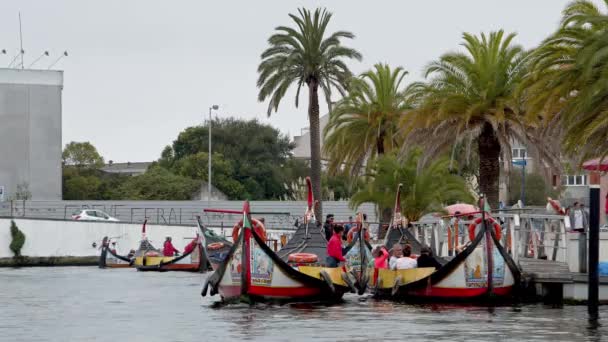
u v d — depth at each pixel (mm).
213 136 143875
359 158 68375
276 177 139250
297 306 36375
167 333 28953
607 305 34781
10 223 82125
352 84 67438
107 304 39219
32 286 51000
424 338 26828
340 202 97562
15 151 107000
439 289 36531
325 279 36844
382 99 66875
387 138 67500
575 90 41250
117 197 121562
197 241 67750
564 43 39781
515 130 52312
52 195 108062
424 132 53406
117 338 28062
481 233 35812
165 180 120438
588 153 41469
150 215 97812
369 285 40219
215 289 37781
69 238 83688
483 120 51562
